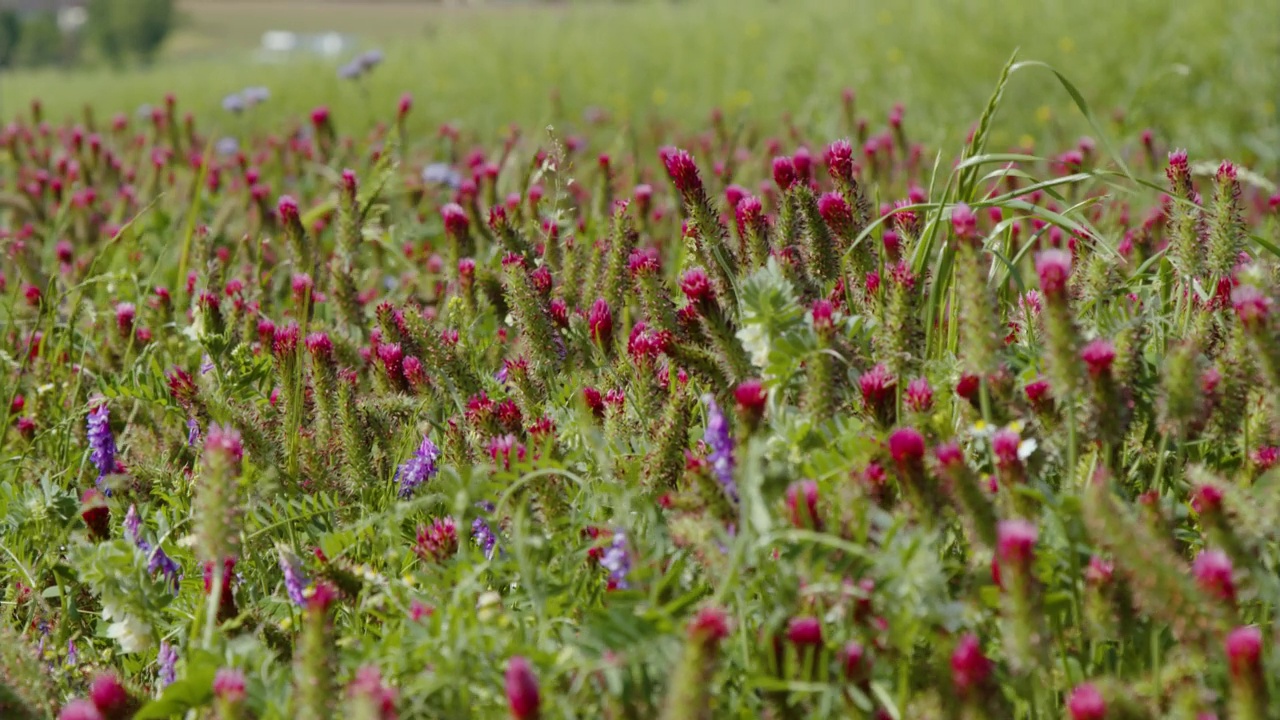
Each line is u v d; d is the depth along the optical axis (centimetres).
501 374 354
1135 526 184
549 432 268
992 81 1177
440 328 343
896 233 335
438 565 236
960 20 1330
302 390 325
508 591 250
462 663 199
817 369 232
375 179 473
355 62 982
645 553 218
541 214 459
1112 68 1138
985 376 225
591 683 200
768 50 1556
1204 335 269
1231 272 279
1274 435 239
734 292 297
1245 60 1084
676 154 302
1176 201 283
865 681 194
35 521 304
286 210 435
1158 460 226
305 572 251
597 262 366
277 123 1395
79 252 620
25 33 8806
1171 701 192
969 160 277
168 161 771
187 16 10425
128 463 329
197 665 206
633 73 1590
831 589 189
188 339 416
